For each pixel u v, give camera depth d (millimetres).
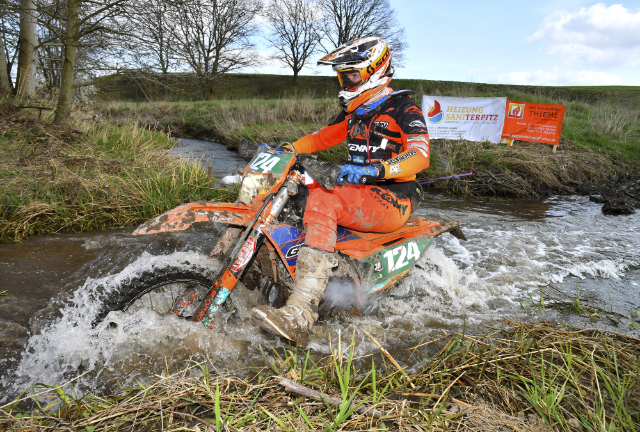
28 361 2115
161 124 16109
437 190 7562
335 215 2266
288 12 41094
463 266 3920
